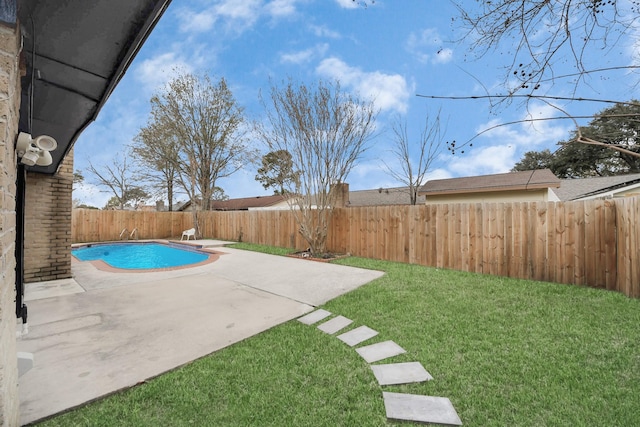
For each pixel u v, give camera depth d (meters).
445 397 2.42
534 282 5.60
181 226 17.88
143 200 24.17
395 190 21.23
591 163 15.05
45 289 5.74
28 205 6.27
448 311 4.18
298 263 8.25
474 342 3.26
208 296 5.29
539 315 3.91
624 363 2.74
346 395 2.48
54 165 5.71
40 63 2.36
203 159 18.02
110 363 2.96
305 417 2.22
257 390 2.54
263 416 2.23
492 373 2.69
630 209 4.43
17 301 3.30
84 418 2.19
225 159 18.84
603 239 5.06
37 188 6.39
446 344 3.25
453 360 2.94
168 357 3.09
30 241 6.30
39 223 6.40
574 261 5.38
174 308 4.64
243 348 3.28
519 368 2.74
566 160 14.99
